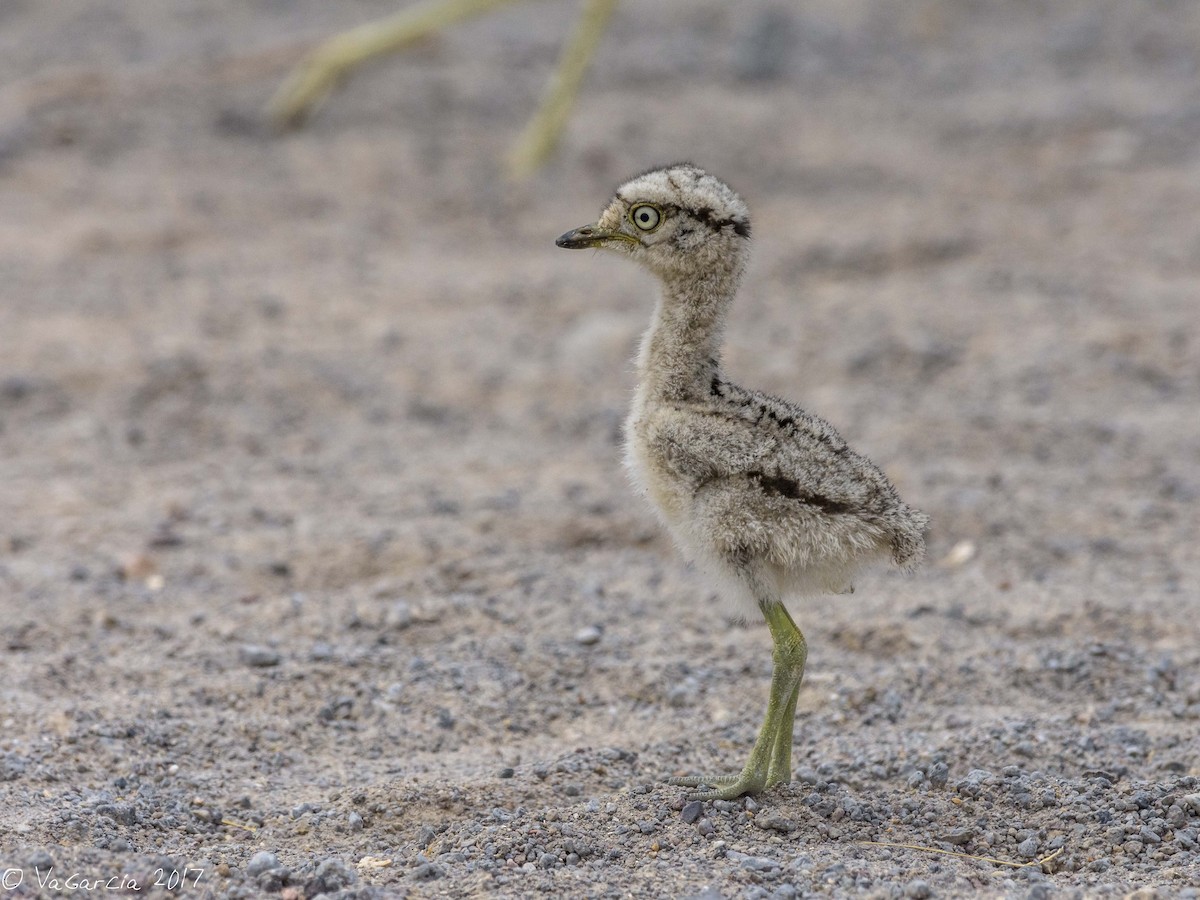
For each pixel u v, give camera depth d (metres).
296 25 40.38
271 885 9.41
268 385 21.11
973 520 16.89
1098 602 14.48
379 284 25.39
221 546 16.25
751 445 10.26
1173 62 38.09
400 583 15.15
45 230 27.03
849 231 27.47
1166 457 18.70
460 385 21.56
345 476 18.58
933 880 9.62
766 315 23.95
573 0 46.03
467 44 39.88
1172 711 12.47
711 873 9.72
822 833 10.43
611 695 13.05
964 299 24.28
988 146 32.41
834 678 13.20
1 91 34.12
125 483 18.17
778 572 10.52
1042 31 41.62
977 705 12.77
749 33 39.47
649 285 25.59
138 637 13.84
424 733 12.27
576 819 10.52
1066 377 21.16
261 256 26.47
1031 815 10.70
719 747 11.94
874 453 18.92
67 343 22.09
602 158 31.56
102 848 9.80
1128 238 26.73
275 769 11.58
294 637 13.94
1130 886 9.56
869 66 38.94
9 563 15.66
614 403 20.98
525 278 25.88
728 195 11.09
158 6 42.66
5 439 19.36
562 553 16.36
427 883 9.57
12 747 11.34
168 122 32.84
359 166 30.97
